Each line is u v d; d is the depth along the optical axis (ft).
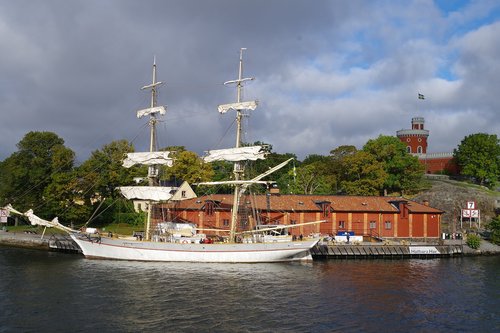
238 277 172.96
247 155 229.04
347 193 347.97
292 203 263.49
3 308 126.62
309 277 175.11
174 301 136.36
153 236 216.95
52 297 138.62
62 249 239.50
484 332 113.50
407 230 271.69
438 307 134.82
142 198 227.40
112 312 124.06
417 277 178.29
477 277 179.73
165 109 237.25
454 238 268.41
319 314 125.49
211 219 259.19
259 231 223.51
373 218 267.59
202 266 194.49
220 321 117.91
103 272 178.09
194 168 353.31
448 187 377.91
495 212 343.26
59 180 291.79
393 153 373.61
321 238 229.25
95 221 320.29
